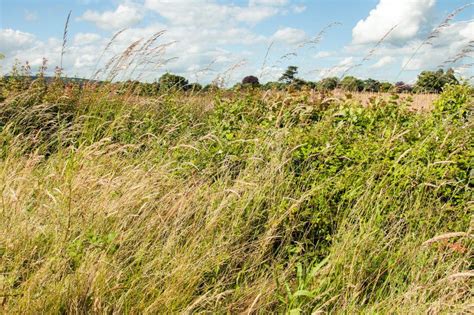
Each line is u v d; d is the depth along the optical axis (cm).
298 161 531
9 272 329
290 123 630
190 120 794
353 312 332
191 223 420
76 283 321
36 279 309
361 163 484
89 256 347
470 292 350
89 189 423
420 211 434
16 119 709
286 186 475
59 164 507
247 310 321
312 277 374
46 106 735
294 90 805
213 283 359
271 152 525
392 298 343
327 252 413
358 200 433
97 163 530
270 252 414
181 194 429
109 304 308
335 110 684
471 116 615
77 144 670
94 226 390
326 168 508
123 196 416
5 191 426
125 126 705
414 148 507
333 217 450
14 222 380
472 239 412
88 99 786
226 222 421
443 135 539
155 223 404
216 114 746
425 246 387
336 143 543
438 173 471
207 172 510
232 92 897
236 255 390
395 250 410
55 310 300
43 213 408
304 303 346
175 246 384
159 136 642
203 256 364
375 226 411
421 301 334
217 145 590
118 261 353
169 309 313
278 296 340
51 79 904
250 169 508
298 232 443
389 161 485
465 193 457
